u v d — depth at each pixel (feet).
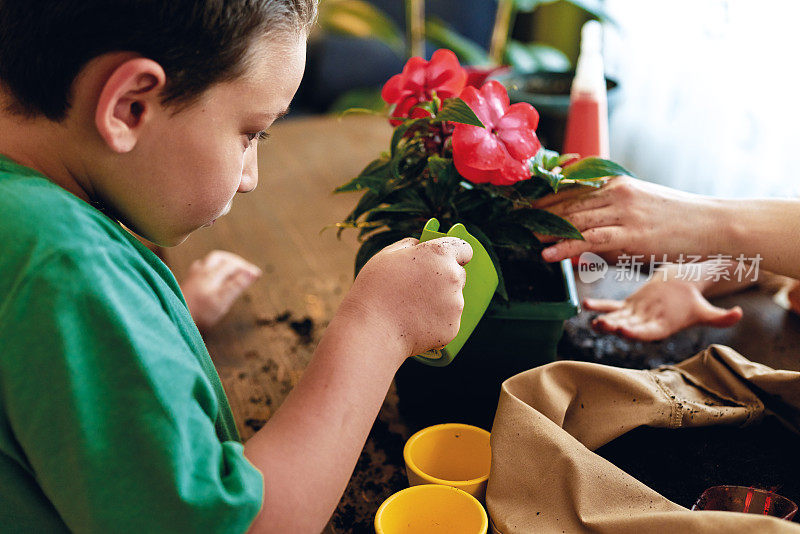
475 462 1.87
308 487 1.42
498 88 2.04
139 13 1.29
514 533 1.53
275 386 2.45
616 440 1.89
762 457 1.82
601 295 2.93
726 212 2.18
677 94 4.09
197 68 1.34
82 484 1.27
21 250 1.28
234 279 2.92
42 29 1.31
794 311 2.73
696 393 1.92
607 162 2.10
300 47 1.51
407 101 2.23
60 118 1.41
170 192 1.49
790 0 3.26
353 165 4.37
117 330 1.29
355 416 1.50
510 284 2.21
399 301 1.59
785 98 3.33
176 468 1.29
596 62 3.06
